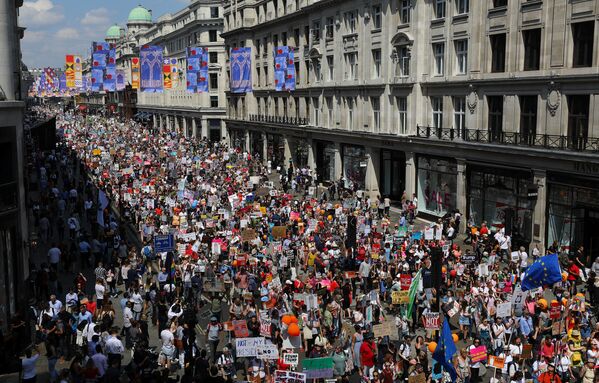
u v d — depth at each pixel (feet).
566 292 79.20
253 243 99.66
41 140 215.92
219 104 332.39
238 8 269.23
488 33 116.98
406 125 146.30
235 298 72.23
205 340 70.54
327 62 187.83
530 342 67.31
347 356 64.44
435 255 66.54
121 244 99.04
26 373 55.93
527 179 109.29
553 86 101.81
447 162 132.98
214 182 163.73
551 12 101.55
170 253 79.61
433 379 55.62
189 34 349.20
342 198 161.99
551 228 104.63
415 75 139.74
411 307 69.67
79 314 67.62
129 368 57.62
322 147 199.93
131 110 520.01
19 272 73.05
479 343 62.39
